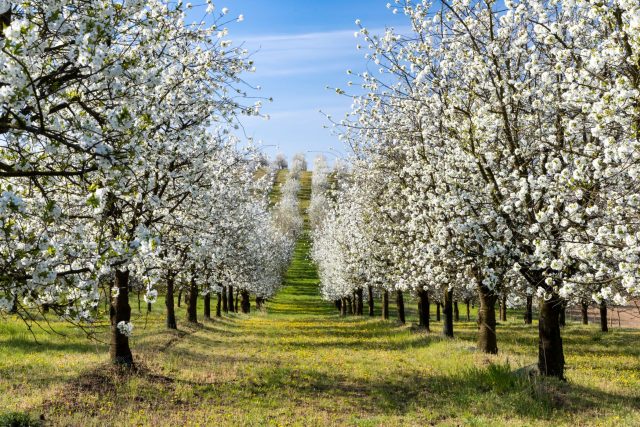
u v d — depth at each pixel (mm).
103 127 7094
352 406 14195
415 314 63031
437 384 16250
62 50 7402
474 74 13602
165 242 15641
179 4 11258
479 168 14148
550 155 13055
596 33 10367
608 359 21297
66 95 7180
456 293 34844
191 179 13766
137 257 8805
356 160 27141
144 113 8344
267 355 22297
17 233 6703
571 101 10047
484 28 13992
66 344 20875
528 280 13594
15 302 6832
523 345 25281
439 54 15828
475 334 30266
